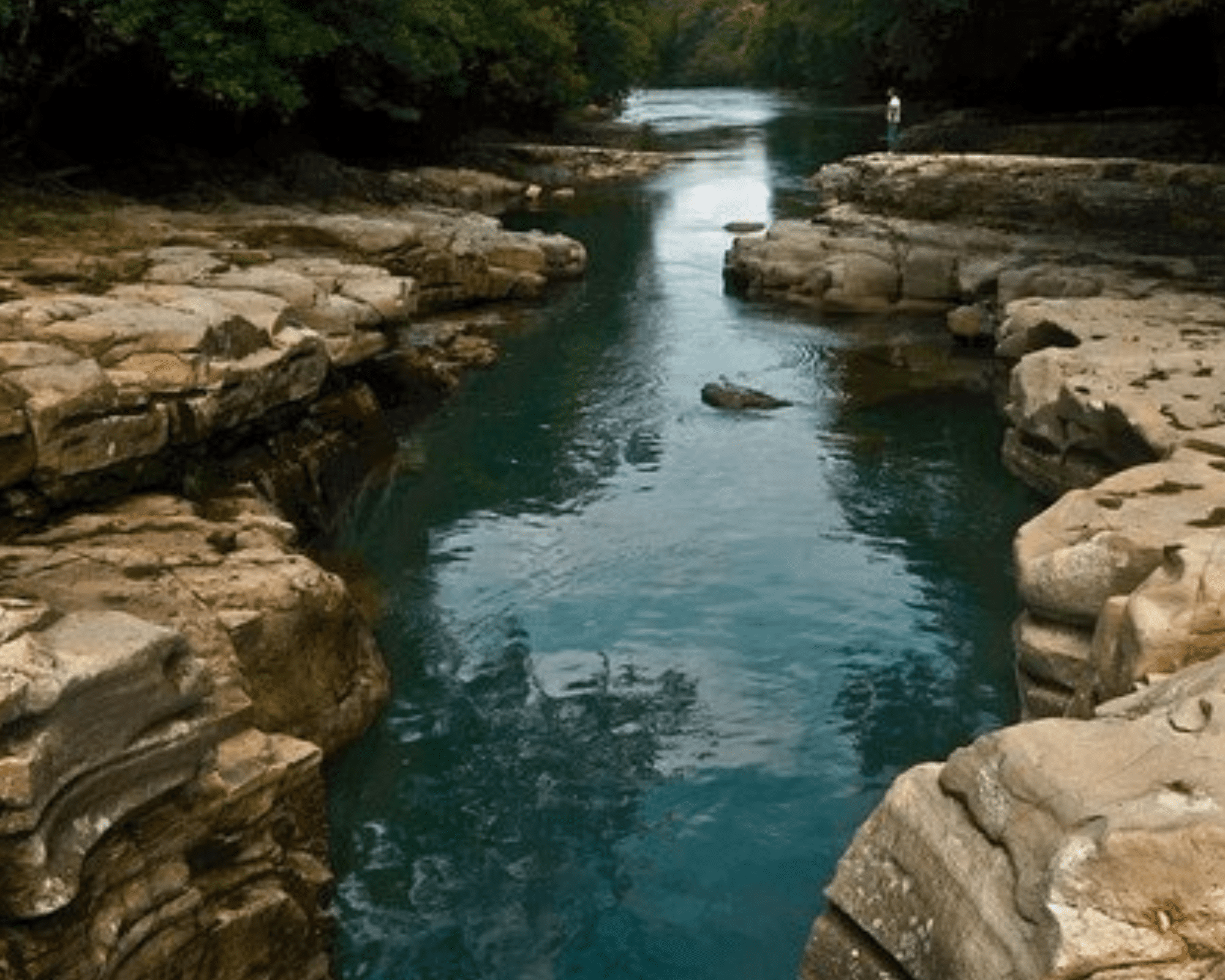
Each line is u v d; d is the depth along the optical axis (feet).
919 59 179.83
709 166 176.35
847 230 95.61
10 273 51.67
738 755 35.01
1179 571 26.61
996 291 79.82
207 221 79.87
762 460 57.67
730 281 97.76
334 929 27.94
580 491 54.08
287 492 45.32
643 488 54.34
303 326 48.91
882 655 40.24
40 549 32.12
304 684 33.06
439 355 71.20
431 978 26.89
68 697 21.12
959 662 39.70
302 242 79.36
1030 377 53.01
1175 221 83.61
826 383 69.41
